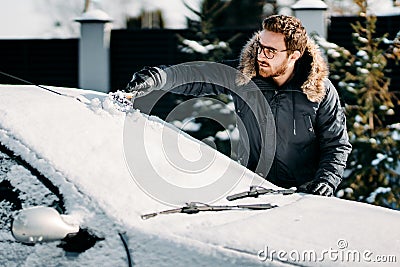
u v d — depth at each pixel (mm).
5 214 2855
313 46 4195
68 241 2699
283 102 4238
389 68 9297
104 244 2666
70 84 11078
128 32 10812
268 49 4074
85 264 2652
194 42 9648
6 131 3002
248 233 2748
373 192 7453
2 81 11242
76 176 2852
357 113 7867
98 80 10672
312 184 3986
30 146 2938
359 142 7664
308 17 9414
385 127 7992
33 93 3480
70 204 2764
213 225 2809
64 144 3004
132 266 2605
